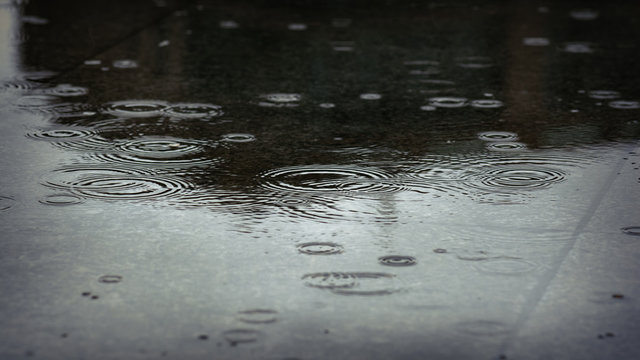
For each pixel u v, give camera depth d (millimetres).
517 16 5301
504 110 3141
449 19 5145
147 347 1392
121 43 4219
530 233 1921
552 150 2625
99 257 1765
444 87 3508
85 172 2363
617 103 3256
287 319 1491
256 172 2389
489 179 2336
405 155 2570
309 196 2184
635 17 5320
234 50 4152
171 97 3264
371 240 1872
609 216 2035
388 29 4785
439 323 1479
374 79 3633
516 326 1472
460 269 1713
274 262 1745
